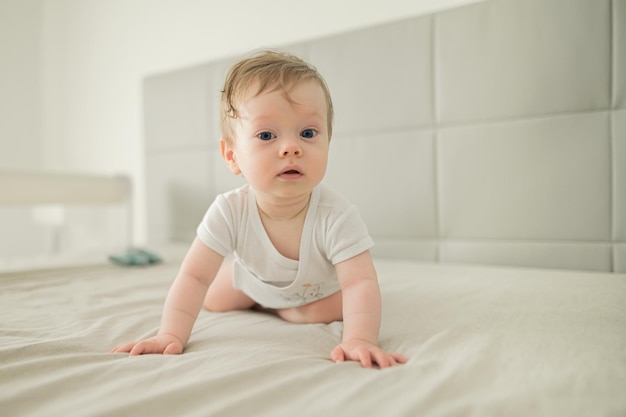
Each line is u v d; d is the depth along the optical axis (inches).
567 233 51.9
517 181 54.2
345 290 30.4
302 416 17.8
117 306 37.8
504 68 54.4
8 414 18.3
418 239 60.9
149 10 96.5
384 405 18.7
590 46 50.1
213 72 77.3
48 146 112.9
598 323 29.1
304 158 28.3
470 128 56.7
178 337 28.3
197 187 80.5
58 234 111.7
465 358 23.6
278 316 37.8
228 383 20.6
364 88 63.4
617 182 49.4
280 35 79.5
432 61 58.9
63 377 21.3
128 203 91.4
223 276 38.0
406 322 31.9
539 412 18.2
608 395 19.6
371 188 63.4
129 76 100.2
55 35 111.9
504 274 47.8
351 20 72.1
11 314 35.8
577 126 51.0
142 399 18.7
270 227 32.3
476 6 56.0
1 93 108.1
